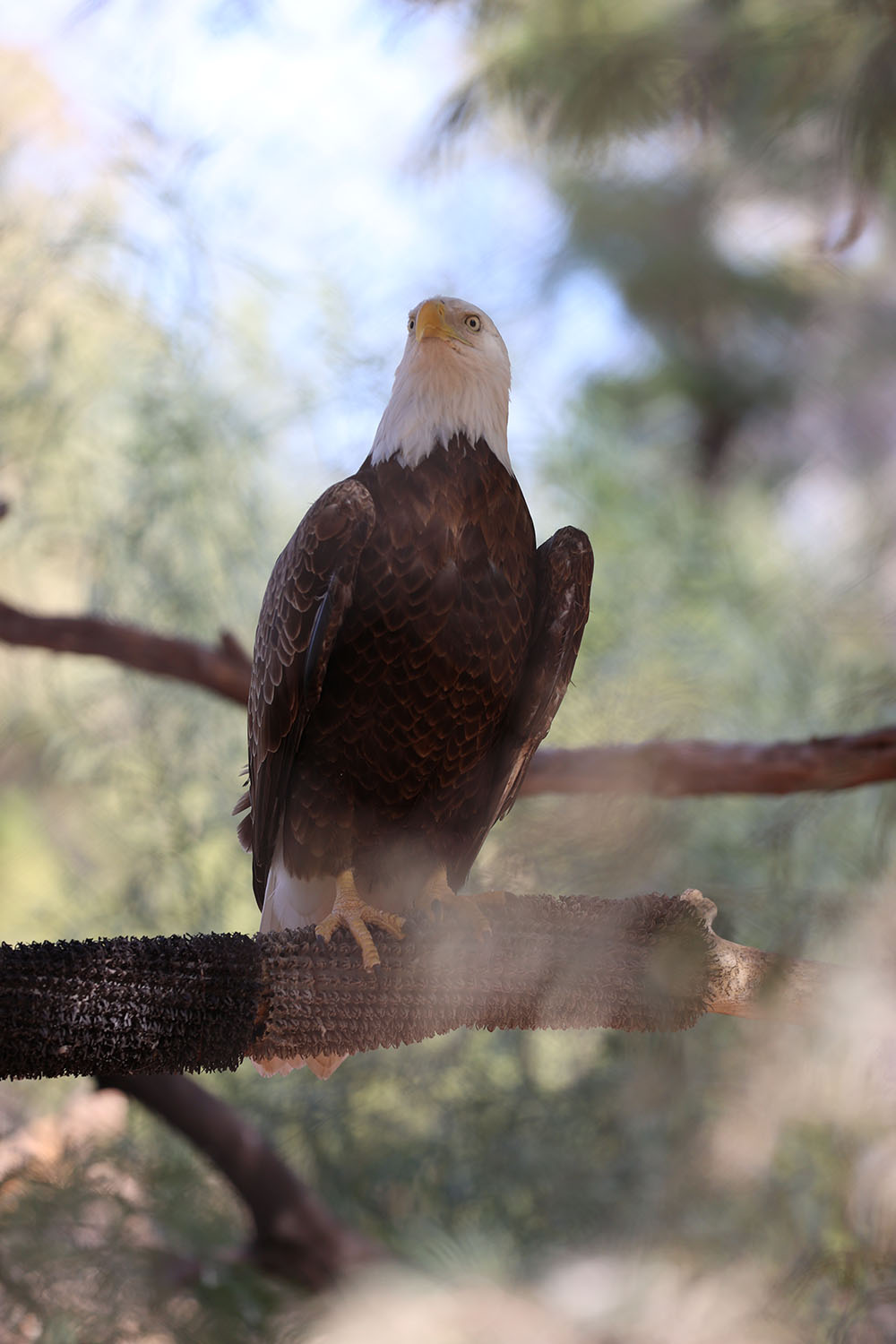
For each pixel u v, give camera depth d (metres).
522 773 9.55
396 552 9.42
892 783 9.48
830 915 9.09
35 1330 9.74
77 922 10.45
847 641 9.63
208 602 10.34
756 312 10.35
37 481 10.32
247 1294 9.81
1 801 10.77
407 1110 10.31
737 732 10.01
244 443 10.33
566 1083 10.23
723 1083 9.34
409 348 9.52
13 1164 9.90
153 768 10.42
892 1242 9.26
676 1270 9.48
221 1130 9.96
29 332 10.30
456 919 9.20
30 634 9.92
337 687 9.45
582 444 10.50
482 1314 9.77
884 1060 9.16
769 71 9.16
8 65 9.92
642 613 10.20
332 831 9.46
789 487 10.58
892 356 10.37
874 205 9.10
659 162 9.65
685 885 9.17
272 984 9.10
